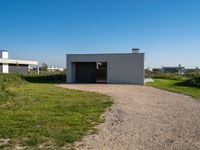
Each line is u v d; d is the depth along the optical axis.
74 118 9.91
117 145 7.04
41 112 10.93
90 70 35.03
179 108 13.00
